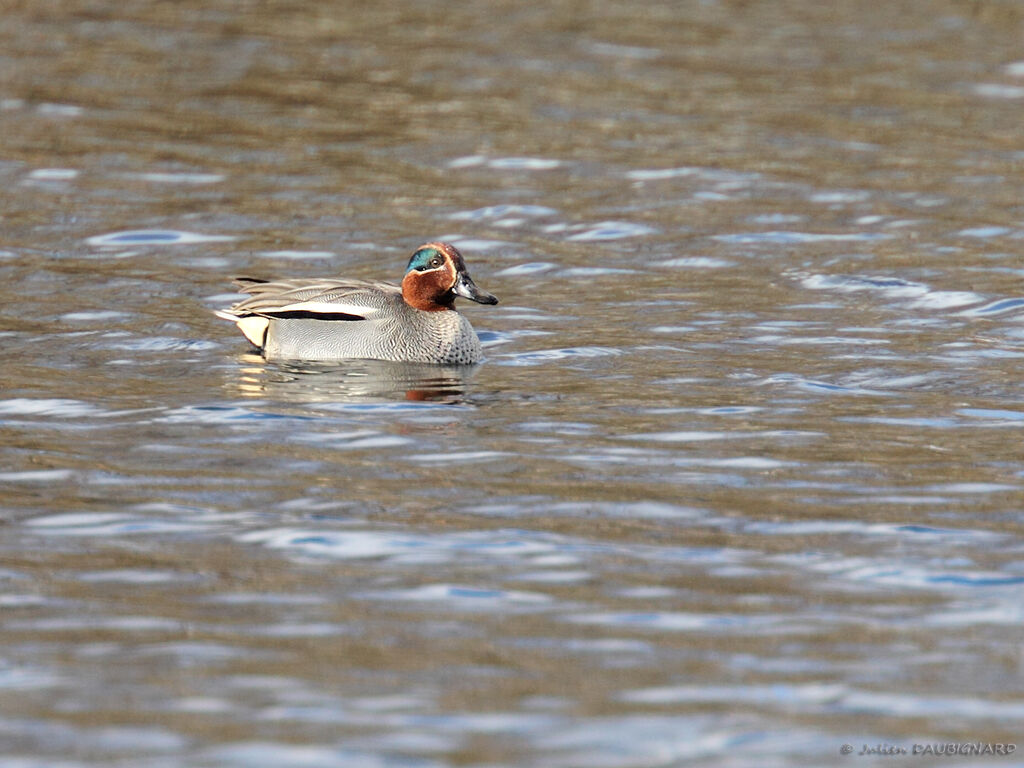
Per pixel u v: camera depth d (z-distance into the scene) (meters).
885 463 13.43
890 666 9.47
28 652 9.62
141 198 24.44
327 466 13.31
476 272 21.25
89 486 12.73
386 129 28.88
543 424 14.62
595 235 23.03
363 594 10.56
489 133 28.66
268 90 31.14
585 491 12.68
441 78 32.44
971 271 20.95
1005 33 37.66
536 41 36.09
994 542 11.49
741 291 20.20
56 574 10.86
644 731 8.68
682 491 12.70
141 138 27.73
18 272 20.59
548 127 29.11
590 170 26.52
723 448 13.88
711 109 30.48
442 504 12.36
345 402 15.36
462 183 25.73
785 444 13.98
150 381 16.05
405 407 15.20
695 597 10.52
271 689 9.17
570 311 19.33
